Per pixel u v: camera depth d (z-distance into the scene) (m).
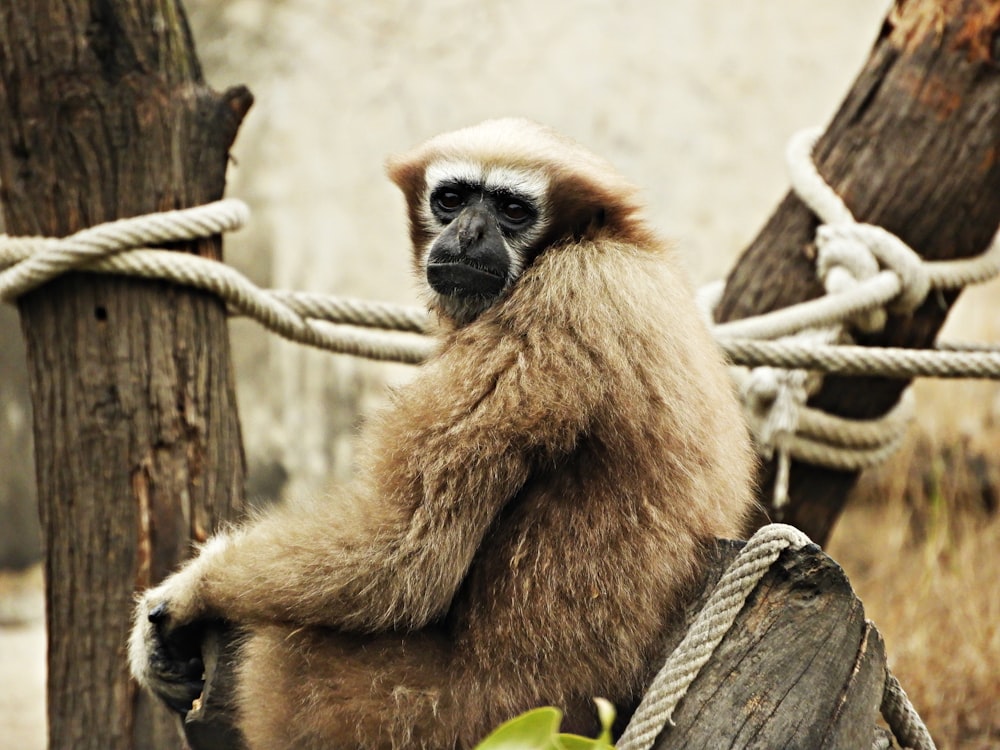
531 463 9.70
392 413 10.07
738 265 16.44
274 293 14.94
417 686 9.59
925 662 21.66
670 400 9.76
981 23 14.62
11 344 36.88
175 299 13.58
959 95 14.80
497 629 9.63
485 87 34.94
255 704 9.85
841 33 35.28
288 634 9.86
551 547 9.63
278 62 35.22
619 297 9.99
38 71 13.33
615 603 9.53
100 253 13.05
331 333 15.14
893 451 16.27
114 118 13.39
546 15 35.28
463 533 9.50
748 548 8.73
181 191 13.55
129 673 13.20
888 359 14.36
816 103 34.84
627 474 9.70
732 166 34.44
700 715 8.47
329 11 35.44
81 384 13.34
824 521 16.67
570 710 9.55
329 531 9.80
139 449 13.32
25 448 36.78
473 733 9.48
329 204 34.66
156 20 13.63
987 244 15.48
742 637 8.62
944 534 24.72
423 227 12.71
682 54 35.09
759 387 15.36
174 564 13.25
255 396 34.69
